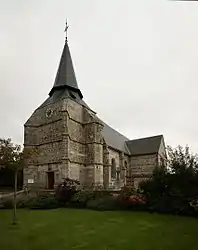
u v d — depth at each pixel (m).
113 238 10.95
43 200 24.30
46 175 30.67
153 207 19.52
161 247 9.48
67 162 28.80
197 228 13.09
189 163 18.70
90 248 9.38
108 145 35.22
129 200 20.98
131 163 42.88
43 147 32.03
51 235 11.52
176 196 18.44
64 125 29.94
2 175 30.98
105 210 21.00
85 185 30.75
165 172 19.88
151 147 42.78
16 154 16.89
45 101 35.31
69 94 34.28
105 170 33.66
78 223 14.72
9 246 9.58
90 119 33.22
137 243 10.08
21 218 16.64
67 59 37.03
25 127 33.72
